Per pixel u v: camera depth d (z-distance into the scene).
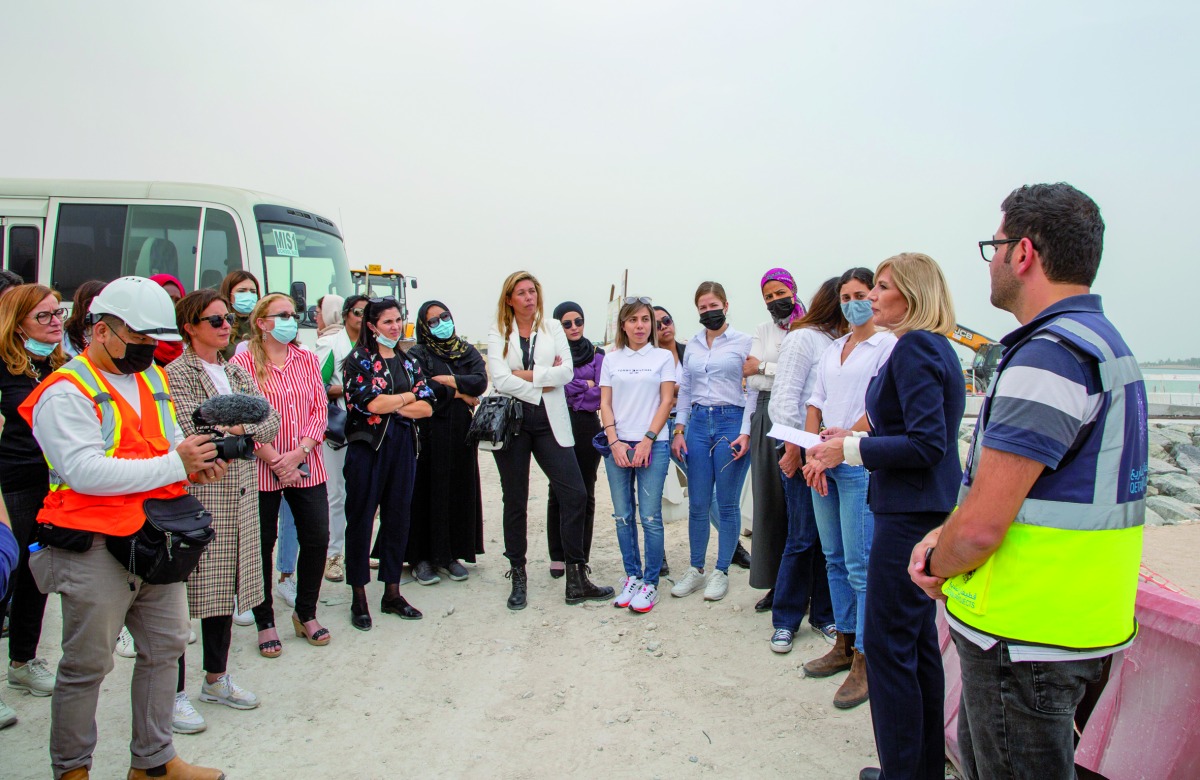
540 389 4.59
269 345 4.00
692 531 4.84
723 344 4.67
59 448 2.35
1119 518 1.66
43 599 3.54
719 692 3.55
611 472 4.70
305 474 3.92
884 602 2.49
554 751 3.07
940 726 2.58
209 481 2.62
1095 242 1.74
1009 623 1.73
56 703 2.49
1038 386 1.65
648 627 4.32
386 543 4.54
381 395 4.30
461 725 3.29
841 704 3.35
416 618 4.49
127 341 2.47
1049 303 1.79
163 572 2.44
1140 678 2.25
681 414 4.87
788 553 3.99
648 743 3.12
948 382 2.47
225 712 3.40
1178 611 2.18
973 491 1.75
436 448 5.04
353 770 2.95
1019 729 1.78
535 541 6.26
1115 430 1.65
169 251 8.78
